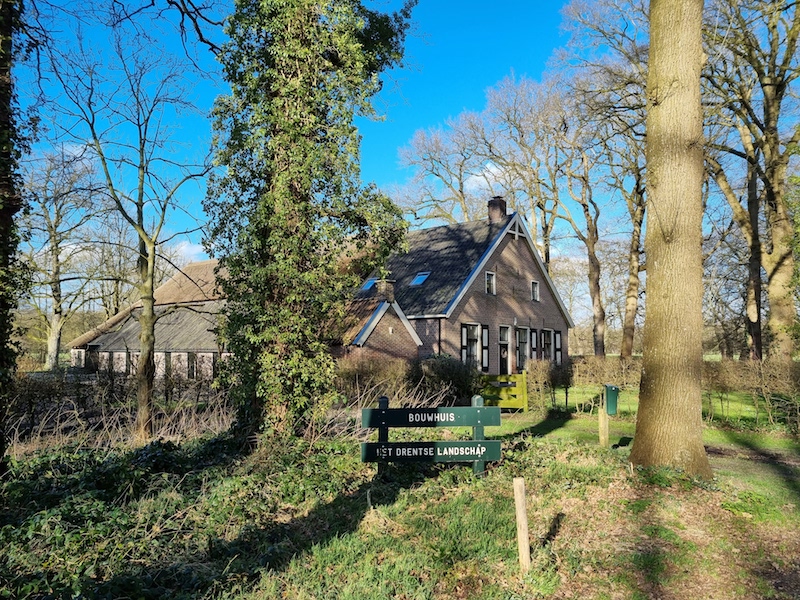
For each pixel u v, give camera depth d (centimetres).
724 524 637
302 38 1024
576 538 603
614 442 1169
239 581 477
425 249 3116
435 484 764
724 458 1026
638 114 2072
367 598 454
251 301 983
